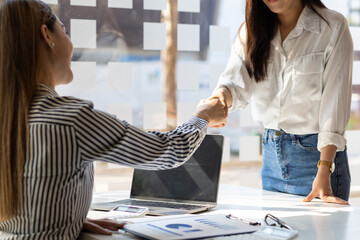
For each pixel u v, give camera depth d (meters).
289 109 2.09
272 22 2.10
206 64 2.99
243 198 1.94
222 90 2.11
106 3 2.69
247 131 3.20
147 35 2.80
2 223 1.24
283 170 2.12
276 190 2.18
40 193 1.15
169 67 2.90
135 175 1.95
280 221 1.43
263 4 2.07
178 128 1.40
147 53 2.82
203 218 1.48
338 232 1.35
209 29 2.96
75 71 2.65
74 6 2.62
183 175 1.86
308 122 2.04
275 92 2.13
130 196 1.94
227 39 3.01
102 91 2.74
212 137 1.84
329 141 1.92
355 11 3.34
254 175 3.24
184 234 1.26
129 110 2.79
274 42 2.09
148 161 1.26
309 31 2.04
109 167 2.87
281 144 2.11
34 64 1.20
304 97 2.04
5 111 1.15
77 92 2.68
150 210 1.68
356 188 3.76
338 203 1.82
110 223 1.39
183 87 2.94
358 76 3.33
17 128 1.15
